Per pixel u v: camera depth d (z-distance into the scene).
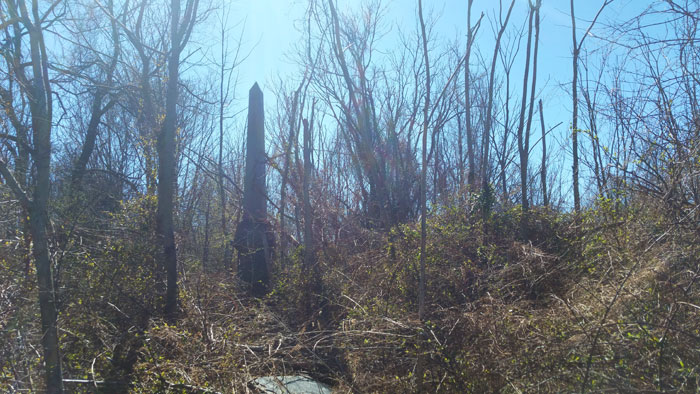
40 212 4.96
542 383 4.53
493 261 7.61
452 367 5.31
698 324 4.43
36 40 5.03
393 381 5.50
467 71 10.20
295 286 8.79
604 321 4.62
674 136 6.23
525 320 5.43
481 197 9.12
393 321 5.86
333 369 6.00
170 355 5.88
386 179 13.25
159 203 7.57
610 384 4.21
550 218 8.71
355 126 13.14
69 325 6.03
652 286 4.98
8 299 5.39
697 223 5.61
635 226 6.62
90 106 10.20
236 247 10.28
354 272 8.74
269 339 6.16
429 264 7.74
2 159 5.20
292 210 12.56
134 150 12.12
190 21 8.03
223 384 5.36
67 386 5.40
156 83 9.37
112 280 6.98
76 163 9.73
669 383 4.02
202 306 7.14
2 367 5.03
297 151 11.51
